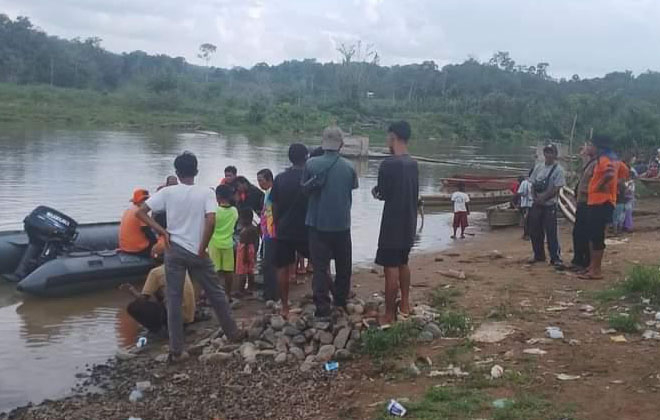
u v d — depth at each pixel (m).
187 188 7.34
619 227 16.14
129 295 10.59
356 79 96.94
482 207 24.91
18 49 90.69
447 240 17.14
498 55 128.75
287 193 7.99
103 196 21.47
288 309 8.33
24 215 17.48
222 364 7.08
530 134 79.62
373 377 6.20
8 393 6.74
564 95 97.25
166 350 7.98
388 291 7.41
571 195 21.27
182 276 7.38
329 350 6.90
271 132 66.50
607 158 9.55
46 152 34.72
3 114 58.78
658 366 5.88
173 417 5.79
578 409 5.05
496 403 5.20
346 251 7.82
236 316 9.02
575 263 10.68
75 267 10.59
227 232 9.80
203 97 84.94
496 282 9.81
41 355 7.87
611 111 66.12
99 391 6.73
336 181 7.51
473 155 54.53
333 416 5.46
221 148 45.19
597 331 7.03
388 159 7.33
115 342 8.37
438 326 7.25
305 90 109.94
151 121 65.94
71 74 91.88
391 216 7.29
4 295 10.47
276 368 6.78
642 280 8.52
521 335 6.95
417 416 5.11
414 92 101.38
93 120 62.06
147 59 129.12
